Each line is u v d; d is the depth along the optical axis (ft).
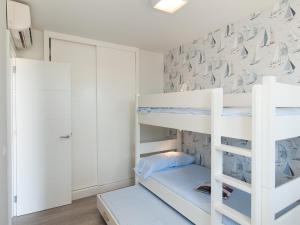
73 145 10.00
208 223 5.57
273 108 4.09
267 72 7.13
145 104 8.91
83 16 7.75
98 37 9.99
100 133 10.68
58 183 8.98
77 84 10.06
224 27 8.69
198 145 10.20
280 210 4.56
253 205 4.25
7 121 6.18
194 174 8.55
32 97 8.36
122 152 11.34
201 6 6.97
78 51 10.05
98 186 10.62
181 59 11.23
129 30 9.11
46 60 9.14
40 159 8.57
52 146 8.81
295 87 4.58
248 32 7.74
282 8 6.67
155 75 12.53
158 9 6.82
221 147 4.99
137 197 7.99
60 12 7.41
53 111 8.80
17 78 8.07
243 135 4.60
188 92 6.40
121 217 6.48
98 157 10.61
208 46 9.52
